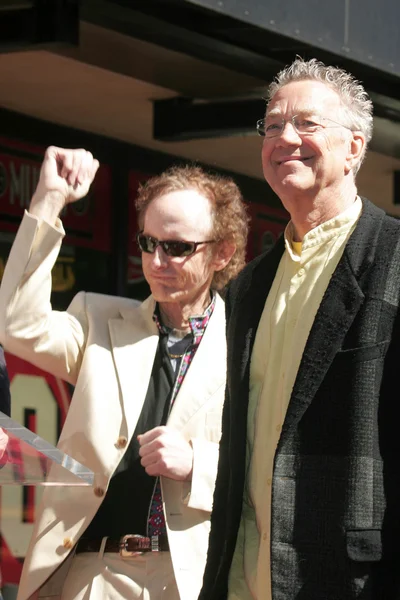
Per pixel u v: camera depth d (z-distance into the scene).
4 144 8.72
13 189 8.80
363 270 3.84
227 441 4.16
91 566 4.92
